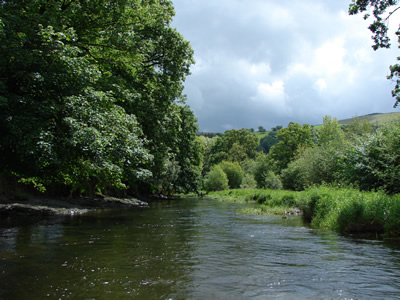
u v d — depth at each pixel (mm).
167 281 4867
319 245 8008
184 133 37062
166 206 24297
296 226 12016
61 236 8930
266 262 6168
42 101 9797
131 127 14414
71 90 10836
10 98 9117
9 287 4465
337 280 5000
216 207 23047
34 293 4227
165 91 22281
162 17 21547
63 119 9703
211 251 7191
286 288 4590
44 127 9492
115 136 12008
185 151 44656
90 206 20188
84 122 10688
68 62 10102
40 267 5562
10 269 5398
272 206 21500
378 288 4617
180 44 22750
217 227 11594
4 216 13008
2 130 9047
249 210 18578
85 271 5352
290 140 57375
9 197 16531
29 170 11234
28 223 11523
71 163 11266
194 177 47375
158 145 23859
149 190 40188
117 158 12719
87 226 11227
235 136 91750
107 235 9312
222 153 86375
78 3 14625
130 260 6207
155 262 6078
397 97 16562
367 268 5723
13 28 9734
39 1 11625
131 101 17703
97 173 13250
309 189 16594
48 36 9883
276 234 9914
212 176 64812
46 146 8773
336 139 37375
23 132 8844
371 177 15039
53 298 4047
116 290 4402
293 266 5859
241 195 39094
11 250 6918
